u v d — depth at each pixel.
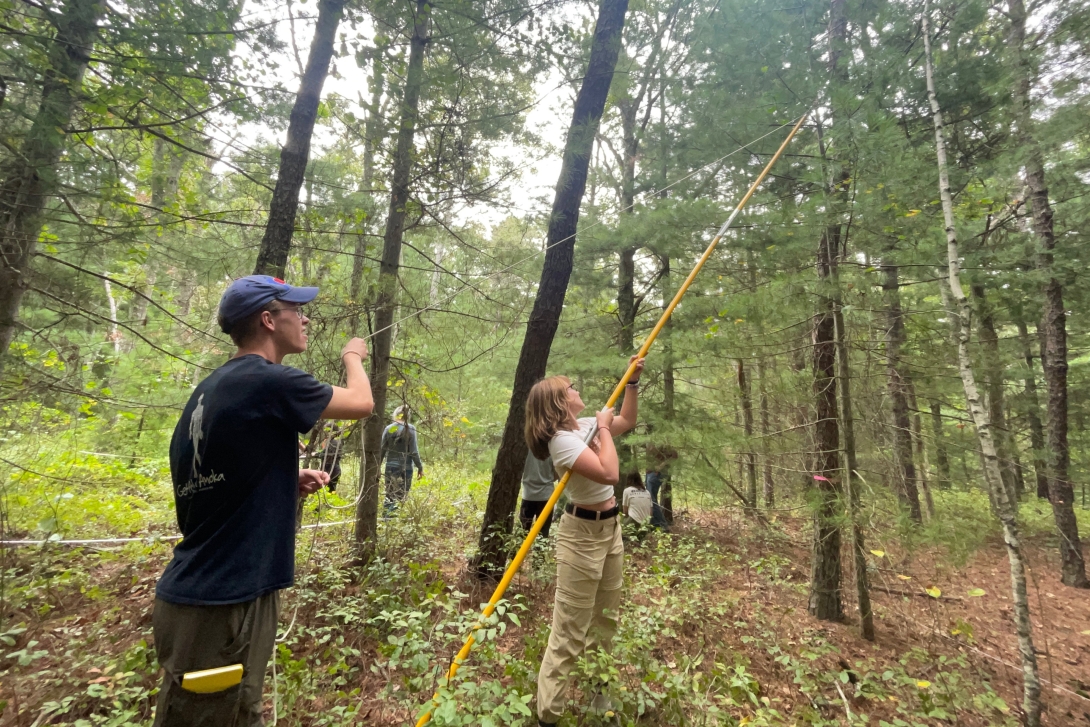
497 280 4.96
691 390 7.77
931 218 4.15
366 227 4.29
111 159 3.58
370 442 4.38
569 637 2.45
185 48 3.18
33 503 4.37
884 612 4.49
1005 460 5.95
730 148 5.79
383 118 4.45
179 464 1.39
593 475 2.38
